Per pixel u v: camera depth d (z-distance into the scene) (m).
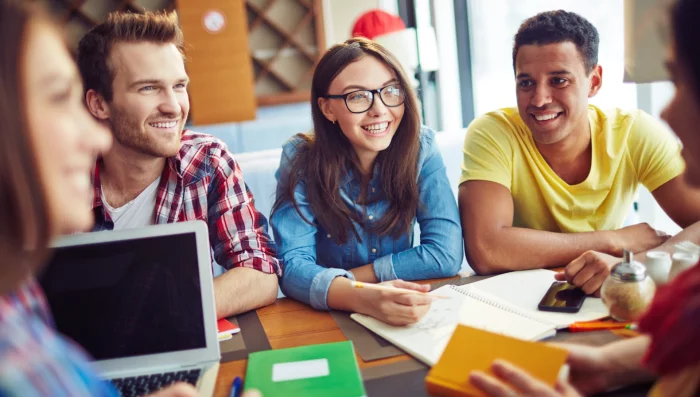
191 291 0.95
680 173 1.47
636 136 1.50
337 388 0.82
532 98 1.43
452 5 3.97
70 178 0.50
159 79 1.28
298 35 4.64
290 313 1.18
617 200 1.54
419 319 1.04
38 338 0.44
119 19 1.28
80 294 0.94
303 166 1.45
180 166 1.40
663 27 0.61
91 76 1.29
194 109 4.20
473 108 4.05
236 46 4.17
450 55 4.08
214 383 0.88
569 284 1.15
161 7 4.33
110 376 0.92
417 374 0.87
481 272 1.36
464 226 1.46
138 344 0.94
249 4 4.52
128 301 0.94
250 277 1.24
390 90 1.38
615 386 0.79
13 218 0.43
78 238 0.95
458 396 0.74
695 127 0.60
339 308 1.16
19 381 0.38
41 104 0.46
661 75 2.06
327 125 1.44
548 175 1.51
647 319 0.62
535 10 3.04
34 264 0.47
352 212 1.45
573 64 1.38
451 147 2.09
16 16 0.44
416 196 1.45
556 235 1.35
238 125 4.24
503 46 3.47
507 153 1.51
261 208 1.98
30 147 0.44
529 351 0.75
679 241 1.28
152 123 1.30
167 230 0.95
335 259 1.49
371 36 3.85
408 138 1.42
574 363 0.78
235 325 1.13
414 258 1.36
